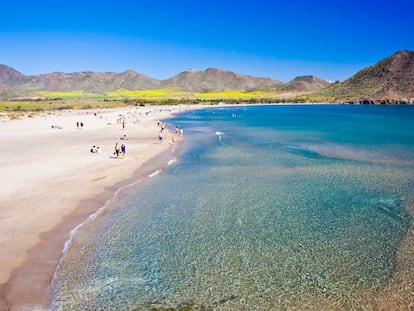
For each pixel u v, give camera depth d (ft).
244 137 176.96
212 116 358.43
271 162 108.06
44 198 68.03
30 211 61.00
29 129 195.21
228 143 153.17
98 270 43.57
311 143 152.87
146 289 40.04
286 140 163.73
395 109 489.67
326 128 224.94
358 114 381.60
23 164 96.73
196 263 45.80
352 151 129.49
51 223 56.70
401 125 242.17
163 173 93.66
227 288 40.45
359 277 42.47
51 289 39.24
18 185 75.72
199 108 533.55
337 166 101.35
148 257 47.11
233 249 49.57
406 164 103.40
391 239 52.31
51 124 225.97
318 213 62.95
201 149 135.74
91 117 289.12
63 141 146.51
